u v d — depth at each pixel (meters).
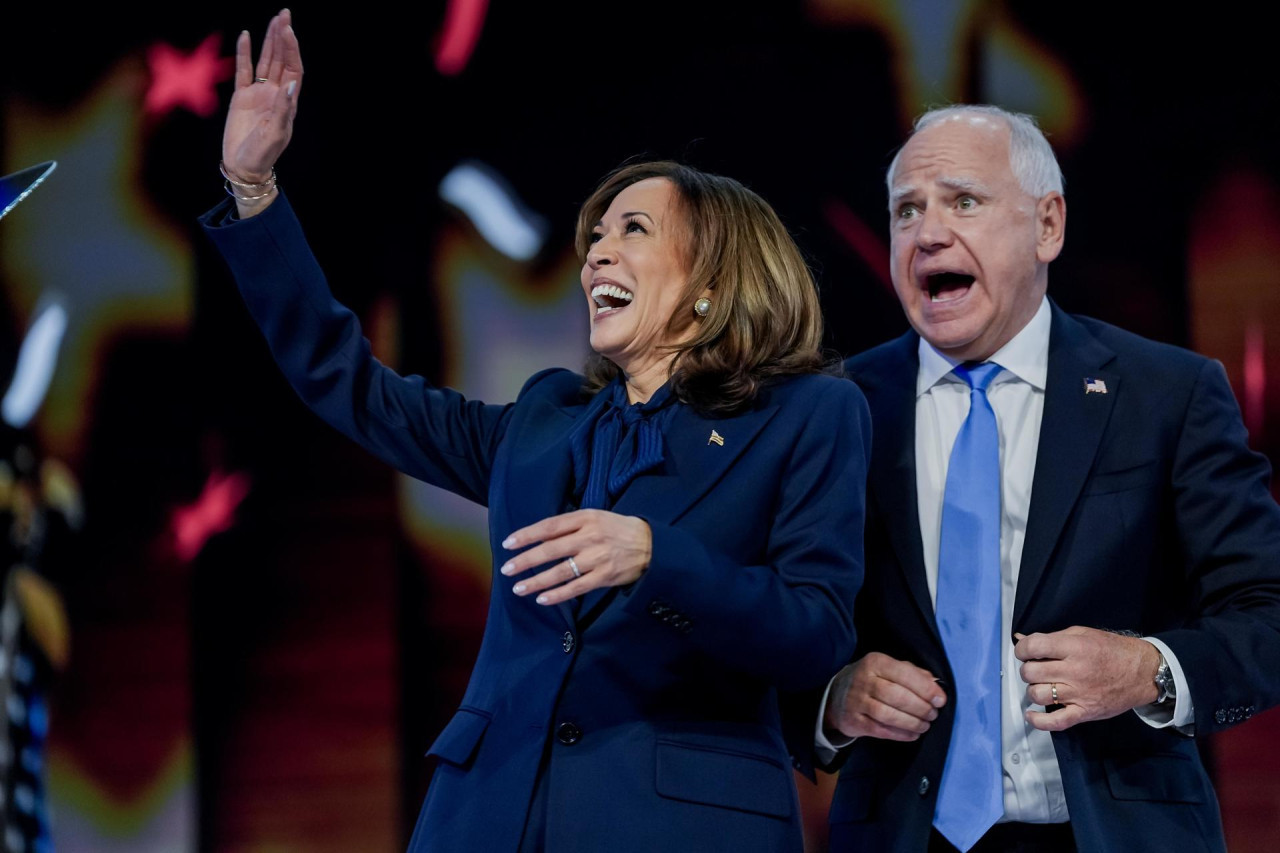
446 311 15.70
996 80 14.93
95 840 15.48
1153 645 6.90
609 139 15.59
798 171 15.23
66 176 16.12
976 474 7.57
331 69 15.87
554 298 15.64
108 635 15.64
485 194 15.71
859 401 6.60
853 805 7.61
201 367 16.03
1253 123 14.55
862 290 15.04
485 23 15.77
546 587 5.51
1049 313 8.06
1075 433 7.56
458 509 15.73
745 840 5.81
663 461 6.34
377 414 7.21
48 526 15.61
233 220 7.12
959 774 7.20
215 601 15.73
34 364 16.00
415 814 15.41
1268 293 14.38
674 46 15.56
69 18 16.05
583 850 5.74
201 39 16.05
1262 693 7.01
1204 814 7.27
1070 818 7.04
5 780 14.06
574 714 6.03
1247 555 7.30
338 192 15.80
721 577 5.75
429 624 15.64
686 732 6.02
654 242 6.83
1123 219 14.66
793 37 15.36
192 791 15.51
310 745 15.52
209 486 15.87
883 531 7.69
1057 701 6.70
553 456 6.61
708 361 6.61
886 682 7.23
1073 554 7.36
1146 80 14.71
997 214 7.72
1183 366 7.73
